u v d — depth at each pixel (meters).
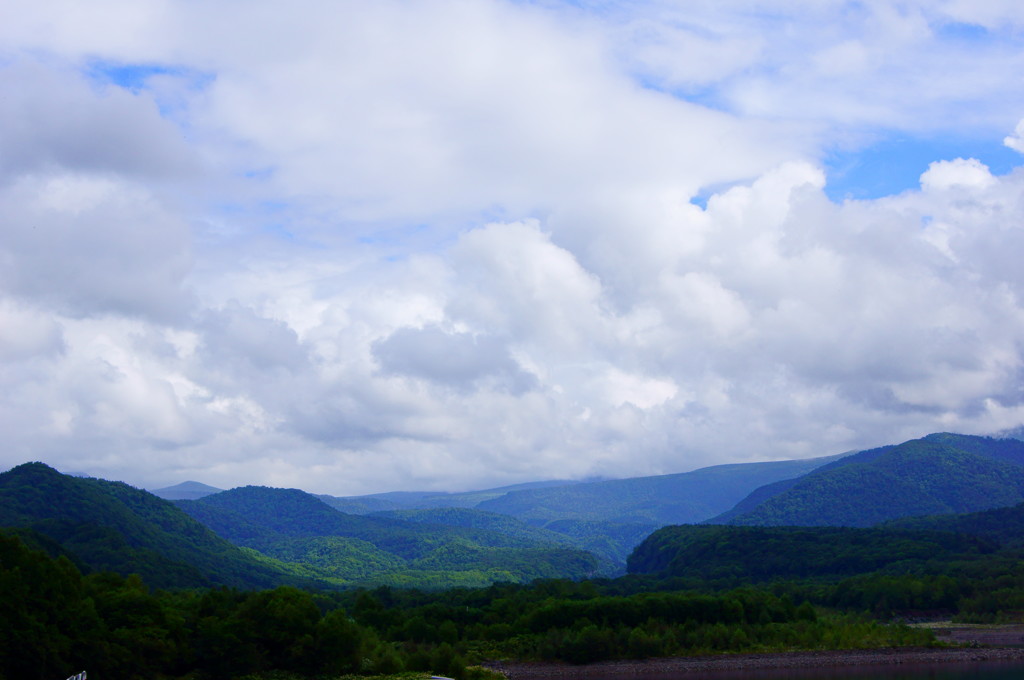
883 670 199.62
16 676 121.06
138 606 156.38
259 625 169.50
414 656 182.12
